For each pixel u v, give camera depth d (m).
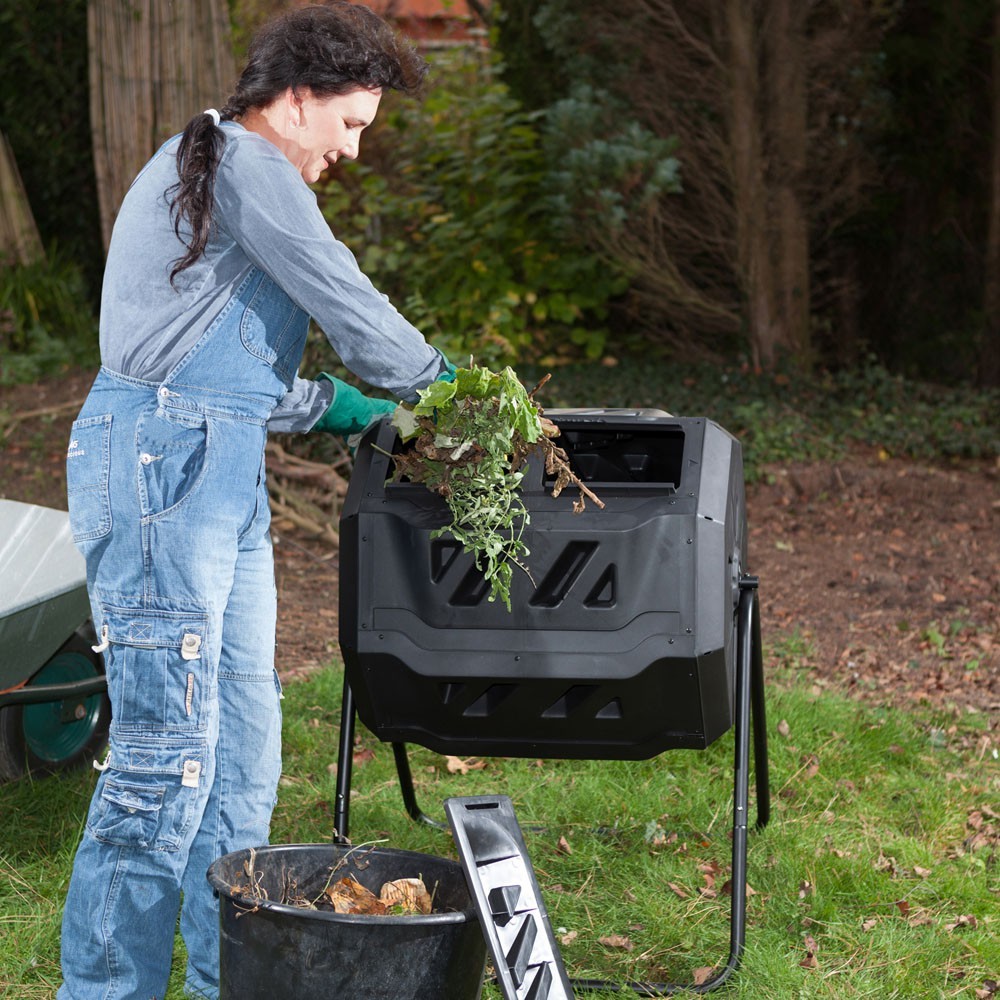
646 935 3.17
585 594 2.72
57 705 4.14
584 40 10.77
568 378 10.43
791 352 10.96
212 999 2.71
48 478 8.20
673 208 10.98
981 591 7.15
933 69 11.74
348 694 3.24
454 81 11.05
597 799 3.98
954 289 12.17
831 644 6.16
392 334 2.47
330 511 7.81
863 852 3.67
